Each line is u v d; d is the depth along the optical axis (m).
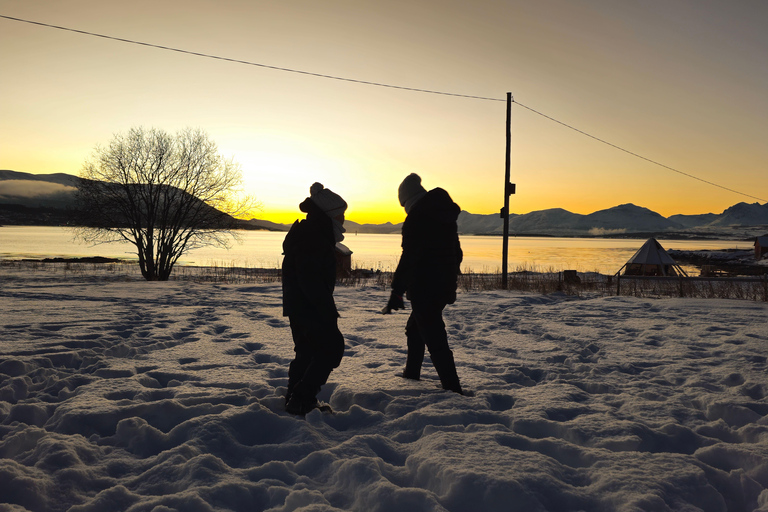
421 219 3.76
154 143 20.55
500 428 2.96
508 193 16.27
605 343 6.07
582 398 3.80
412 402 3.46
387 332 6.73
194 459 2.34
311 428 2.88
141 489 2.18
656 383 4.27
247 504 2.08
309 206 3.21
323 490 2.21
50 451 2.40
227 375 4.20
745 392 3.96
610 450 2.75
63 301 9.87
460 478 2.17
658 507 1.99
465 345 6.01
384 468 2.41
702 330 7.02
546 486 2.17
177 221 20.48
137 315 7.76
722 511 2.15
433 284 3.78
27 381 3.85
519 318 8.30
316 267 3.09
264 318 7.93
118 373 4.16
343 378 4.16
